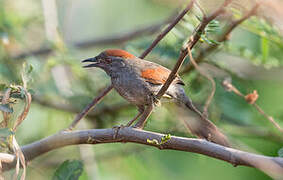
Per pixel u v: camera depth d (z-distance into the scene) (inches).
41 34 582.2
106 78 531.2
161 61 496.7
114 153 531.2
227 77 457.1
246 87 499.2
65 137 296.7
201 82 478.6
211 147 272.1
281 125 514.3
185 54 280.1
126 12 684.7
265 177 558.9
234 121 513.3
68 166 300.4
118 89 401.1
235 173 568.4
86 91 527.8
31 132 486.9
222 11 278.5
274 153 550.0
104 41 613.3
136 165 538.3
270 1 326.3
